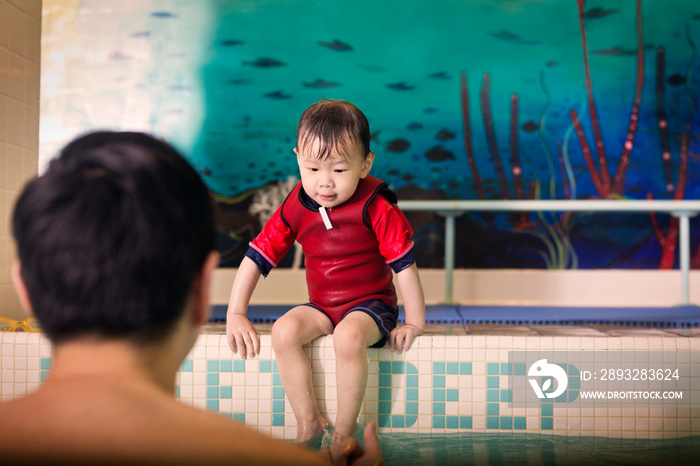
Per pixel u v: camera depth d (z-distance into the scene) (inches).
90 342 15.8
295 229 62.8
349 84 126.3
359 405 55.0
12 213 16.2
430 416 61.1
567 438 59.6
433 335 61.5
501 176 126.2
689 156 124.5
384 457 52.6
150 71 126.6
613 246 125.8
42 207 15.5
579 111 125.2
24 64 92.2
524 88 125.3
